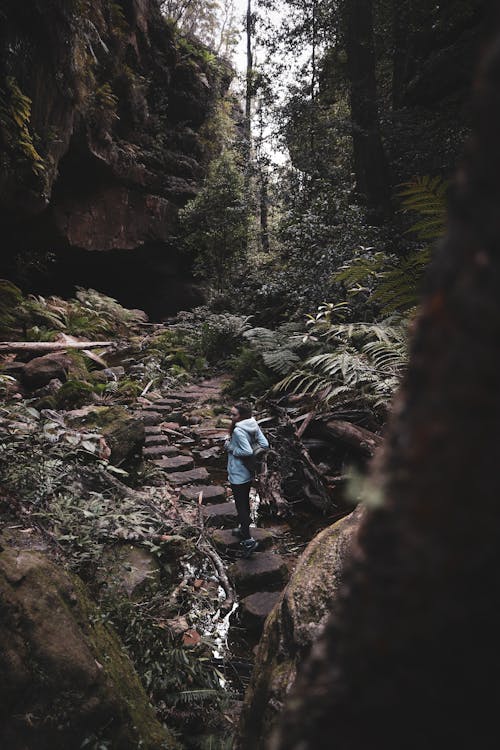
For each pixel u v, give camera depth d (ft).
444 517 0.92
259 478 17.80
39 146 29.81
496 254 0.89
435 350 0.97
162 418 25.52
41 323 35.37
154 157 48.75
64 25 28.99
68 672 6.79
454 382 0.91
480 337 0.89
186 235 51.03
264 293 32.42
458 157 34.27
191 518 15.02
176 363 36.04
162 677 8.81
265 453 18.62
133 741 7.04
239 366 29.50
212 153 58.34
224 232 48.62
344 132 38.27
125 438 15.71
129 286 51.65
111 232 44.60
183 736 8.26
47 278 46.14
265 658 6.33
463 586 0.92
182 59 53.83
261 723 5.84
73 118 34.71
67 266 46.03
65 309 39.29
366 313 26.40
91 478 12.73
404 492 0.98
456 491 0.91
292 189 36.40
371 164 37.63
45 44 27.89
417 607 0.95
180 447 22.50
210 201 48.60
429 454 0.94
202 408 27.71
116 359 35.86
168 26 51.37
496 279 0.88
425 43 38.42
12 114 26.11
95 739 6.70
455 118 35.27
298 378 24.98
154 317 52.65
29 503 10.03
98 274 48.93
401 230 32.27
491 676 0.94
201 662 9.67
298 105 38.78
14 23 25.22
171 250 51.26
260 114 41.32
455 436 0.91
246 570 12.87
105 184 43.57
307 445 19.45
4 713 6.23
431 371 0.97
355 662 1.02
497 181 0.91
